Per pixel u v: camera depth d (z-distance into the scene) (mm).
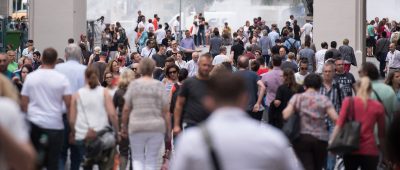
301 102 18766
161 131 19453
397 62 50625
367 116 18031
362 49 50344
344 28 50438
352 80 25688
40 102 18797
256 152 9422
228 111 9617
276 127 23750
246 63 25172
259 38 63469
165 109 19609
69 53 22328
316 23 50938
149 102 19344
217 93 9672
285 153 9531
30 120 18781
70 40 43812
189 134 9492
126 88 22188
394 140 12078
